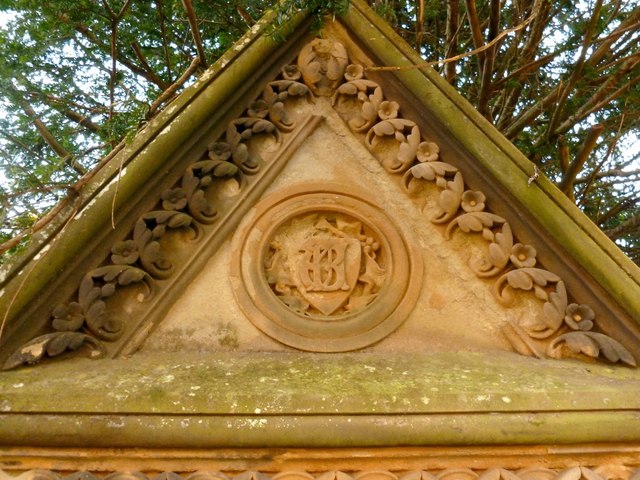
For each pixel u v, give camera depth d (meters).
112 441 1.47
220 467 1.51
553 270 1.92
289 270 1.99
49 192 2.17
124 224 1.86
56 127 3.27
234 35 3.86
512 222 1.98
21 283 1.65
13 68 2.97
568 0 3.28
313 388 1.56
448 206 2.01
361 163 2.16
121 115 2.29
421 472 1.54
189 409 1.49
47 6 2.97
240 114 2.13
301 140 2.17
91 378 1.59
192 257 1.92
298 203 2.06
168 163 1.95
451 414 1.53
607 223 4.68
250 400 1.51
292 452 1.52
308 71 2.24
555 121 3.34
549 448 1.57
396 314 1.93
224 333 1.86
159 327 1.85
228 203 2.02
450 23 3.37
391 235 2.04
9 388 1.53
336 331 1.88
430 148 2.10
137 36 3.91
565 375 1.70
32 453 1.50
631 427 1.55
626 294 1.80
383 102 2.19
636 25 3.16
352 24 2.27
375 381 1.62
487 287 1.96
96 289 1.77
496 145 2.00
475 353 1.87
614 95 3.29
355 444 1.50
